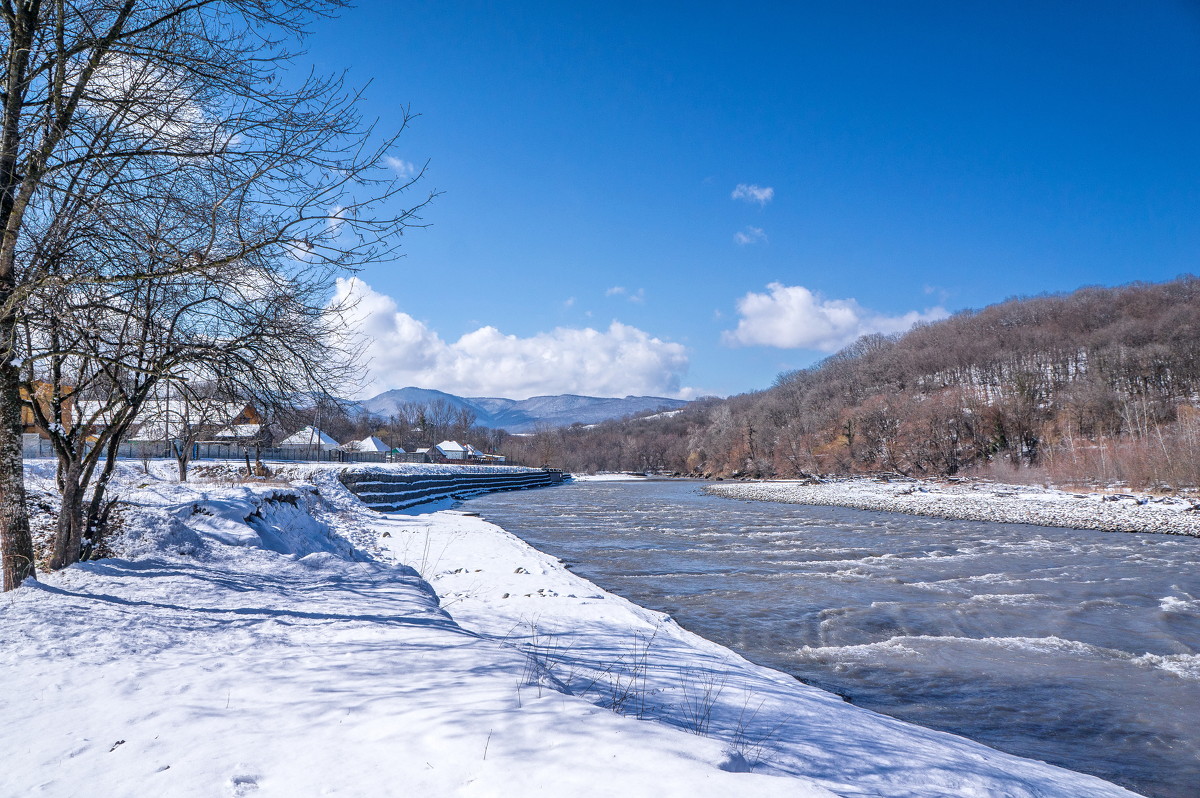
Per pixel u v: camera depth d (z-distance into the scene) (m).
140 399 9.61
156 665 5.53
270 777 3.30
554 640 8.48
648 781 2.94
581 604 11.50
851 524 36.56
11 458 8.12
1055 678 10.27
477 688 4.69
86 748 3.81
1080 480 59.25
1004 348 133.50
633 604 13.63
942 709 8.99
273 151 7.60
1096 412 80.06
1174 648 11.87
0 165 7.50
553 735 3.56
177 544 11.48
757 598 15.98
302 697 4.60
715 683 6.94
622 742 3.46
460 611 10.33
